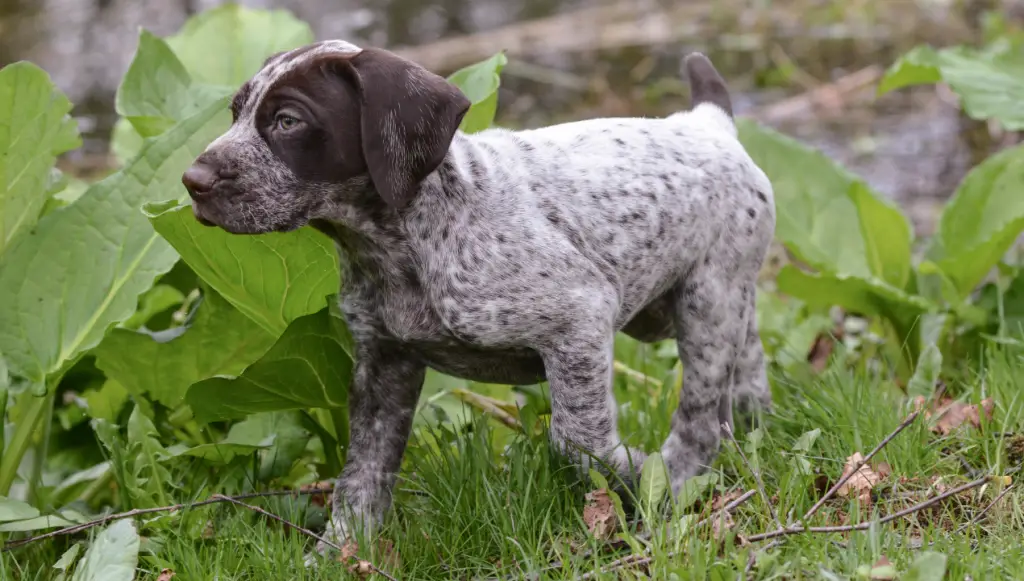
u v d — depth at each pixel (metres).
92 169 11.68
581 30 15.81
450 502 5.17
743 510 4.98
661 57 14.59
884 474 5.23
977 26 14.90
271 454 5.89
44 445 5.93
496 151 5.07
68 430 6.39
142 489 5.48
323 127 4.56
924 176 11.00
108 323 5.63
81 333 5.64
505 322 4.88
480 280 4.84
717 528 4.78
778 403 6.37
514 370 5.23
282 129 4.59
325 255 5.52
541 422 5.72
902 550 4.46
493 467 5.41
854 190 7.22
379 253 4.89
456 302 4.85
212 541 5.29
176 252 5.71
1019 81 7.45
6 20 16.36
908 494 5.07
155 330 6.78
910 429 5.43
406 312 4.96
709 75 6.05
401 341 5.07
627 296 5.25
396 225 4.81
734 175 5.48
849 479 5.06
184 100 6.60
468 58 14.60
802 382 6.46
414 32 15.70
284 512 5.56
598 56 14.72
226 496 5.26
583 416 4.99
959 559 4.41
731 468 5.52
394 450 5.32
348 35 15.51
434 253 4.84
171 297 6.78
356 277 5.07
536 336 4.95
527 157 5.10
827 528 4.58
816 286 6.89
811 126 12.37
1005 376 5.95
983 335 6.46
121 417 6.31
